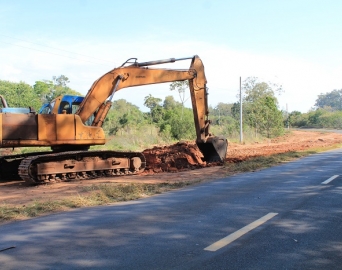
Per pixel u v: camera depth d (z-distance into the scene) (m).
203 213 7.69
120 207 8.61
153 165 17.61
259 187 10.79
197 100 17.31
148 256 5.20
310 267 4.74
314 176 12.77
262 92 60.88
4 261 5.13
